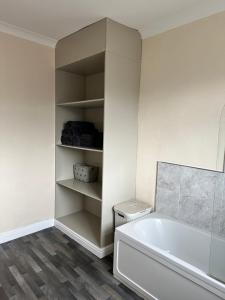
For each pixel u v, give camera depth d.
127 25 2.24
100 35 2.14
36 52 2.59
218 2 1.78
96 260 2.27
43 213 2.87
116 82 2.22
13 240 2.59
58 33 2.47
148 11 1.98
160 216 2.28
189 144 2.09
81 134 2.69
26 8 1.97
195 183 2.06
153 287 1.70
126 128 2.38
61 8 1.96
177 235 2.13
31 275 2.02
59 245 2.52
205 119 1.97
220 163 1.90
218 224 1.92
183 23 2.05
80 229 2.70
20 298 1.76
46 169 2.83
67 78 2.88
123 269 1.93
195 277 1.44
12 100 2.45
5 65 2.37
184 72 2.08
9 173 2.51
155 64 2.31
